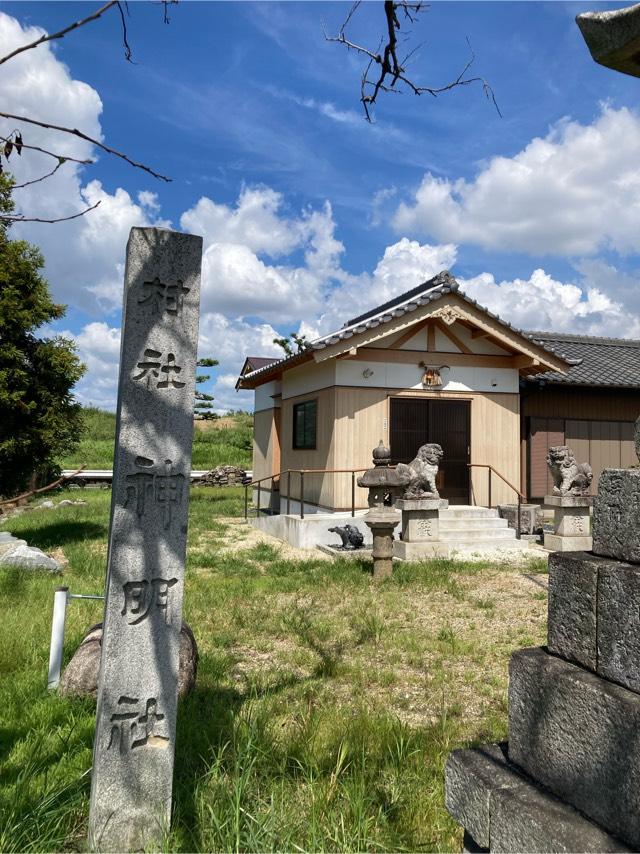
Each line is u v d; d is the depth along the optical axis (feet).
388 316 42.01
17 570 30.19
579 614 7.84
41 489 7.69
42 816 10.02
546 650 8.55
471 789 8.19
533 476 51.44
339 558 36.81
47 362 38.22
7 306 36.55
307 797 11.02
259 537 47.47
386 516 31.68
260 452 64.90
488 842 7.82
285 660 19.61
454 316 43.55
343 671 18.49
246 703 15.33
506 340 44.96
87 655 16.25
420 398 46.60
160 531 10.40
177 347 10.72
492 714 15.69
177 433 10.65
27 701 15.16
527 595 29.14
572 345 63.00
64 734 13.52
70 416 39.83
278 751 12.57
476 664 19.74
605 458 53.67
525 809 7.23
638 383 52.60
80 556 34.65
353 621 24.08
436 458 38.78
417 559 36.86
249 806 10.59
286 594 28.89
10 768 11.80
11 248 37.14
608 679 7.27
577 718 7.25
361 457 44.86
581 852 6.45
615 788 6.61
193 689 16.38
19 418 37.86
